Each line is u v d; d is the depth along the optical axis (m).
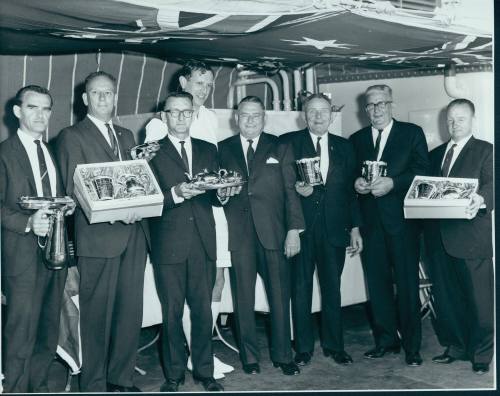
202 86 3.50
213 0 2.71
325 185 3.62
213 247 3.18
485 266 3.56
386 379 3.50
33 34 3.10
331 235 3.60
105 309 3.00
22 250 2.88
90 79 3.03
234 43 3.58
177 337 3.14
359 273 4.31
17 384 2.92
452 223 3.60
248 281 3.40
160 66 4.89
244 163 3.42
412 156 3.78
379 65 5.05
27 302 2.89
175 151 3.18
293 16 2.90
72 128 3.04
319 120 3.63
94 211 2.79
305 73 5.24
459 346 3.77
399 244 3.68
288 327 3.53
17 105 2.97
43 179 2.95
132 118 3.77
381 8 3.06
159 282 3.12
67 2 2.55
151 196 2.90
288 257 3.49
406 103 5.16
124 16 2.73
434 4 3.27
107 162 2.97
